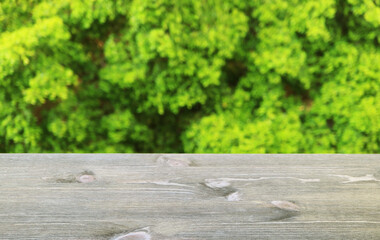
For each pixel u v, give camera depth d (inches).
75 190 23.5
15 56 89.0
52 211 21.4
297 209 22.1
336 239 19.8
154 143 116.4
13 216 21.0
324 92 104.4
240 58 107.3
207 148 102.6
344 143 103.0
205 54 99.4
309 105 111.3
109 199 22.7
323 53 107.8
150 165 26.8
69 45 101.0
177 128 116.9
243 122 107.2
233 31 98.0
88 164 26.7
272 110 104.7
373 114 99.8
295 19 97.9
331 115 104.3
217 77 98.8
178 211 21.7
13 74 94.5
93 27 105.0
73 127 103.9
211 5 97.3
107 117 107.5
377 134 102.1
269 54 100.0
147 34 94.7
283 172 26.1
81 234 19.8
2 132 99.3
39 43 93.1
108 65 103.5
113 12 96.8
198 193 23.5
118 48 100.7
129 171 25.9
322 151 102.7
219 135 102.4
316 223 20.9
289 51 98.8
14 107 97.0
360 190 24.0
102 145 109.0
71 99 104.6
